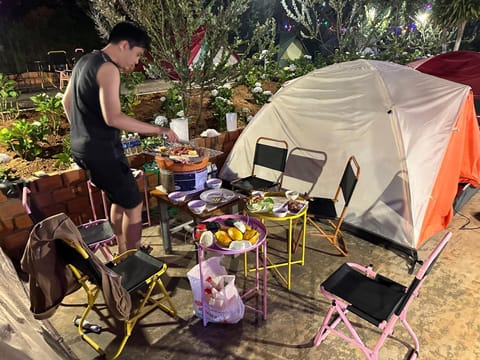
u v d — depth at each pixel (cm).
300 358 238
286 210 286
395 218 345
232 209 327
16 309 176
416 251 334
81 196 377
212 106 595
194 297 272
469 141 432
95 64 250
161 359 240
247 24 1418
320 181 403
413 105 362
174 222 422
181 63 466
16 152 404
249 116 579
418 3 1420
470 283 308
